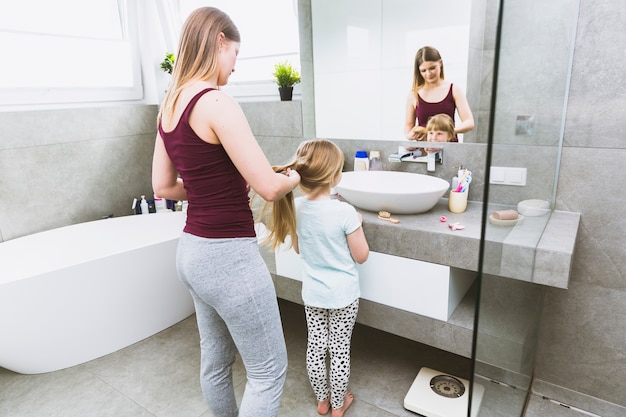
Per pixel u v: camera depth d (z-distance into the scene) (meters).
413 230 1.52
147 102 3.13
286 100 2.41
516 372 1.41
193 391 1.88
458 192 1.72
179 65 1.18
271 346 1.27
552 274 1.29
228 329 1.30
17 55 2.39
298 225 1.53
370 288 1.68
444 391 1.76
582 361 1.73
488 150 0.75
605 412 1.72
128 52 2.92
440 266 1.49
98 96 2.82
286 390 1.85
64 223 2.62
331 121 2.26
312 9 2.14
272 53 2.66
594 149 1.52
